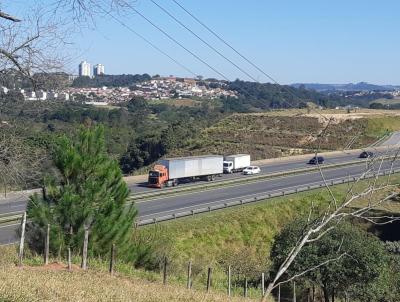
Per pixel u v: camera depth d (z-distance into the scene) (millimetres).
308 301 27438
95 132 21875
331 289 26188
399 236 41625
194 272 26781
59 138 21297
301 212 45969
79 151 21344
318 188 53312
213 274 28562
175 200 48031
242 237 40781
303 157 82375
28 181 13445
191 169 59406
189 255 33938
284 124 106750
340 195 50438
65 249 20000
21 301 11016
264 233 42562
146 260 23234
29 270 16109
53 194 20719
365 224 42344
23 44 11781
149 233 27828
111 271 18500
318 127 100750
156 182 55688
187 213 41188
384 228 42156
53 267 17828
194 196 50500
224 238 39344
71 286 13766
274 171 68125
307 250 25234
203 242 37344
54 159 20750
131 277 18953
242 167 69062
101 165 21422
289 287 28547
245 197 49781
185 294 16906
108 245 21000
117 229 21234
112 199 21469
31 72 11984
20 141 12922
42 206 20266
